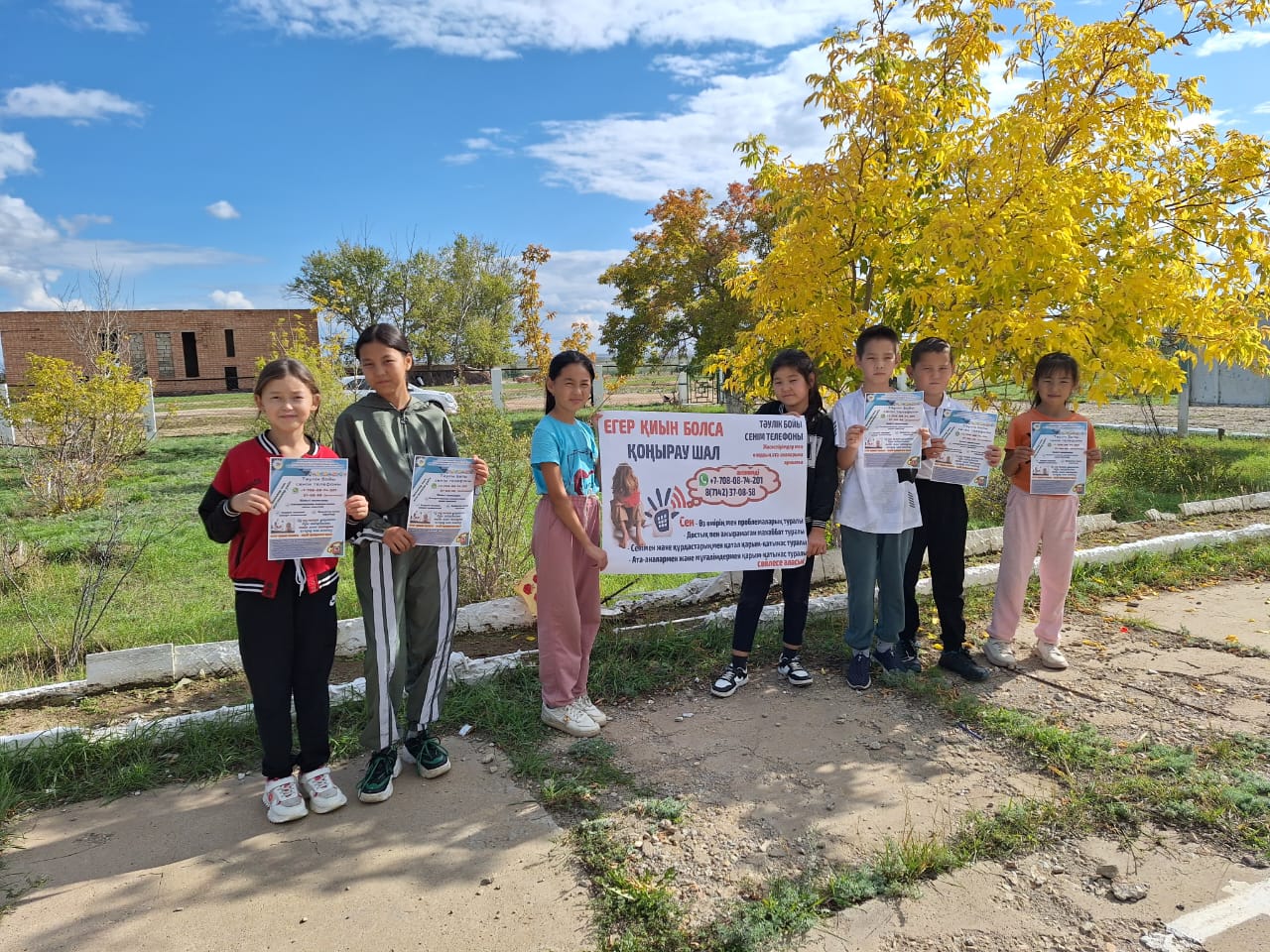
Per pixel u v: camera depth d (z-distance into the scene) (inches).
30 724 160.9
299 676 127.7
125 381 474.9
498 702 161.9
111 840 122.1
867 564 172.6
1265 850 115.3
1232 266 226.4
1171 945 97.3
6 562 265.7
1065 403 184.2
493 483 232.7
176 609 235.0
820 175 212.4
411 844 120.2
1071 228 197.5
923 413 171.3
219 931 101.7
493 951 97.9
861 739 152.9
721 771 141.3
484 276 1900.8
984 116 235.0
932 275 219.0
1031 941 98.6
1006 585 187.3
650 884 109.7
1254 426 661.3
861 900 106.3
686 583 245.4
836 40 209.3
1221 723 157.0
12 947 99.0
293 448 127.0
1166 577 250.5
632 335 754.8
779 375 174.4
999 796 131.9
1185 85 228.1
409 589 137.4
